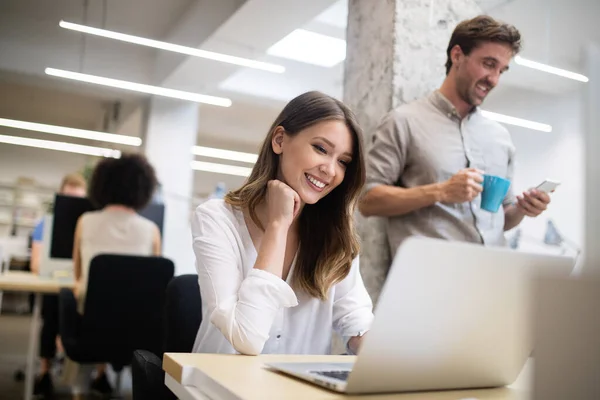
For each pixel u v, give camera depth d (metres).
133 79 7.25
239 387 0.67
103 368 3.23
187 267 3.77
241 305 1.00
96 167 2.98
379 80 2.26
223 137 10.68
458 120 1.99
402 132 1.98
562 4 4.32
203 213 1.21
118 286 2.44
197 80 6.74
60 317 2.52
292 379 0.73
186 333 1.33
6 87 8.73
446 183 1.76
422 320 0.63
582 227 0.41
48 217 3.44
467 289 0.64
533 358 0.45
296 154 1.16
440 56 2.29
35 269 3.91
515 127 5.86
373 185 1.96
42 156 12.23
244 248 1.20
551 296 0.44
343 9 5.42
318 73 7.36
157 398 1.00
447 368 0.69
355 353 1.25
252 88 7.50
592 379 0.41
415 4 2.25
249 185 1.22
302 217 1.26
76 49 7.00
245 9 4.56
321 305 1.25
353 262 1.30
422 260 0.60
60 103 9.53
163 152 7.52
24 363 4.15
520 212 1.98
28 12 6.38
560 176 5.36
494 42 1.87
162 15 6.17
